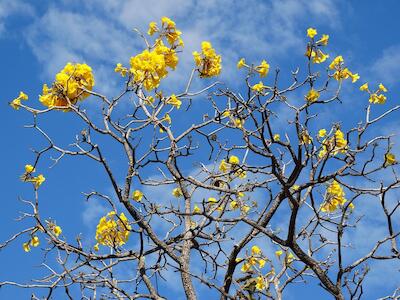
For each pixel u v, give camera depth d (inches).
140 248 237.1
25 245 235.0
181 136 224.8
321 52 217.5
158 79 205.6
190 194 267.1
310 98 211.6
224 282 246.4
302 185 214.1
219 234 257.1
